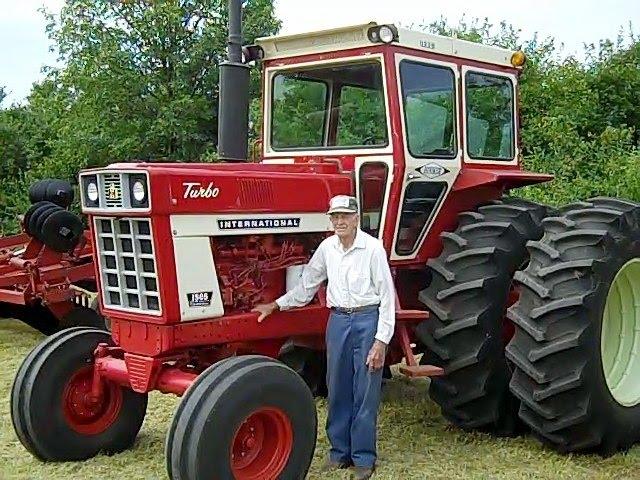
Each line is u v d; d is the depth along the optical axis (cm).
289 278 483
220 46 1288
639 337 530
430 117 528
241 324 455
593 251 482
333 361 465
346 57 518
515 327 494
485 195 580
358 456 464
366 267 456
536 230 541
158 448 512
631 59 1275
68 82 1303
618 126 1177
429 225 545
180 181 423
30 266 769
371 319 458
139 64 1298
